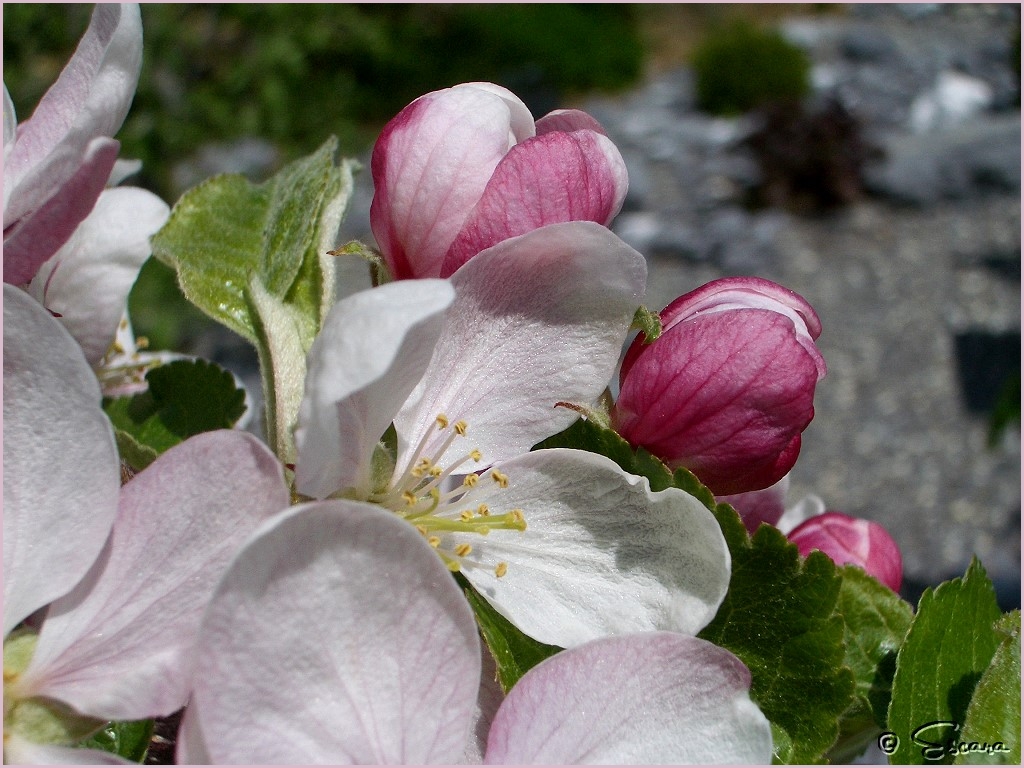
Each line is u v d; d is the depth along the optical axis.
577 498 0.09
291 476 0.08
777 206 0.79
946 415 0.60
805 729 0.08
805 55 0.98
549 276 0.08
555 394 0.09
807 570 0.08
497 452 0.09
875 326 0.67
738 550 0.08
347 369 0.07
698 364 0.09
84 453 0.07
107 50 0.08
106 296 0.10
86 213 0.08
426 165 0.09
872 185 0.80
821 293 0.70
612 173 0.09
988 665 0.09
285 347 0.09
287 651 0.07
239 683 0.06
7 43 0.45
